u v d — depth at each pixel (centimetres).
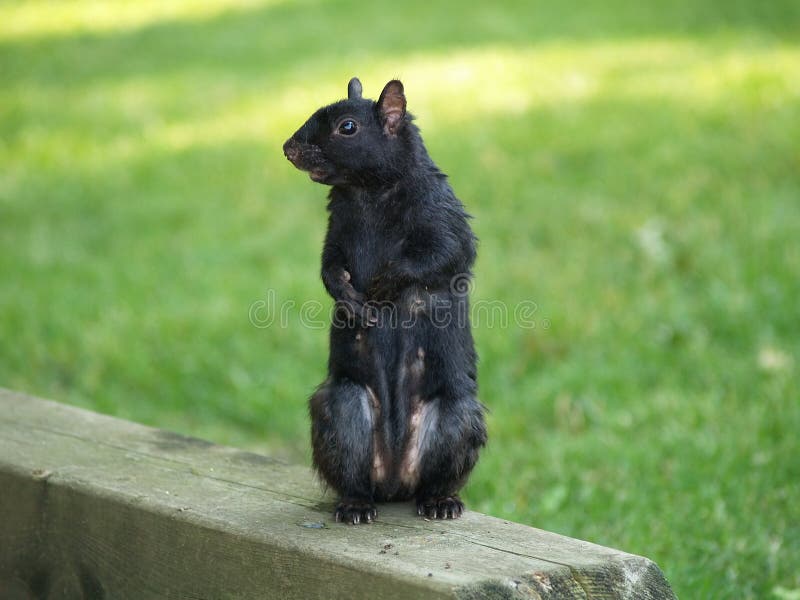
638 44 2147
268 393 1039
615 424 934
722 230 1297
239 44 2405
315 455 546
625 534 746
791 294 1136
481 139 1658
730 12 2356
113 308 1213
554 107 1788
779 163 1477
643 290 1186
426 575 433
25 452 582
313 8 2689
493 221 1385
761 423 900
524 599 428
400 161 554
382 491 554
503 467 871
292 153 558
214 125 1859
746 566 703
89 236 1448
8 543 561
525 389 1024
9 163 1745
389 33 2406
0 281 1303
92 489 532
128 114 1961
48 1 2973
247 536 482
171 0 2905
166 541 508
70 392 1057
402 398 552
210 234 1423
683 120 1669
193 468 570
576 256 1276
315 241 1380
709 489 801
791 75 1844
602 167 1521
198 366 1087
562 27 2355
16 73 2264
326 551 460
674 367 1038
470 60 2120
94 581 533
